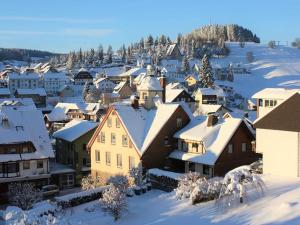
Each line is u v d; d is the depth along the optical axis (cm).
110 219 3822
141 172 5059
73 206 4591
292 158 4181
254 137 5475
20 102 11900
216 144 5312
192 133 5544
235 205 3391
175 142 5728
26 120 6512
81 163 6812
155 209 3928
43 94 17462
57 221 2819
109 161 5969
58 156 7662
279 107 4266
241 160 5412
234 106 16212
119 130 5769
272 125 4297
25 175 6009
